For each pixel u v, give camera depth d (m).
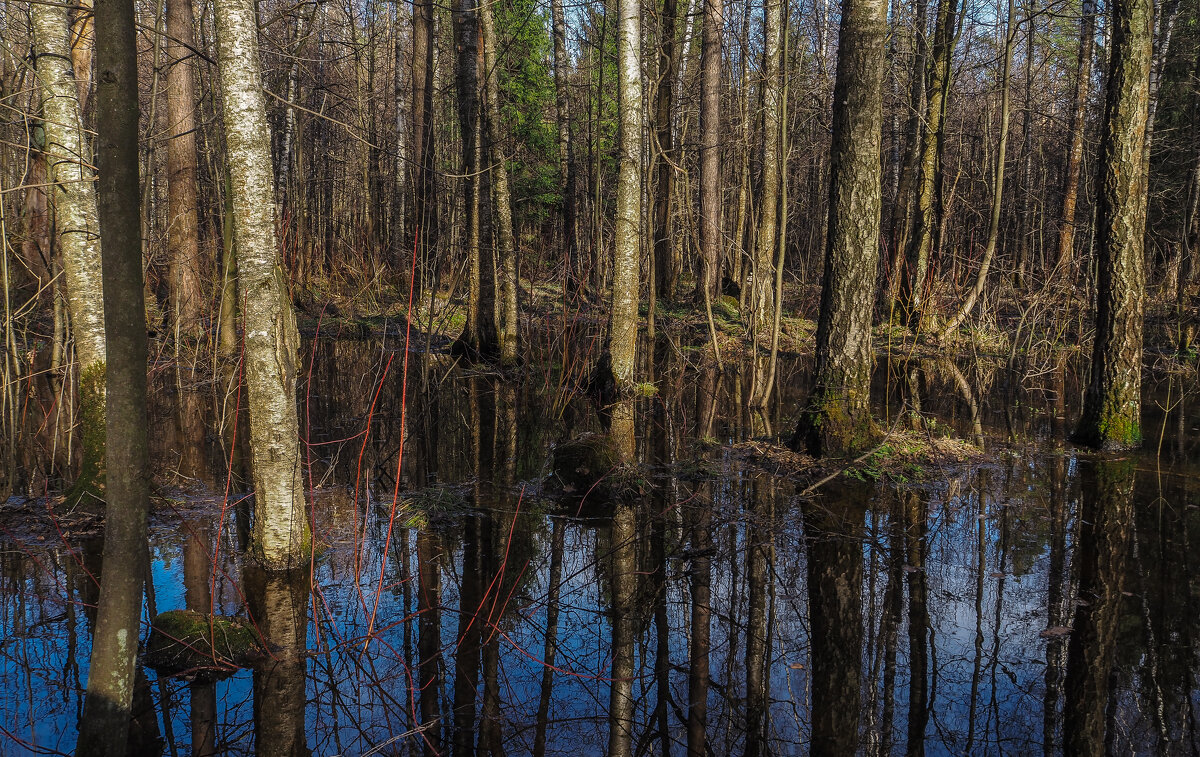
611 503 6.54
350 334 16.25
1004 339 15.77
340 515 6.07
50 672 3.66
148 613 4.19
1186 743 3.12
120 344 2.28
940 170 17.11
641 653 3.98
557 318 15.58
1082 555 5.13
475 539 5.63
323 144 24.61
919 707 3.42
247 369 4.78
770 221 16.50
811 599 4.56
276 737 3.19
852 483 6.92
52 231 6.98
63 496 6.17
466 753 3.10
